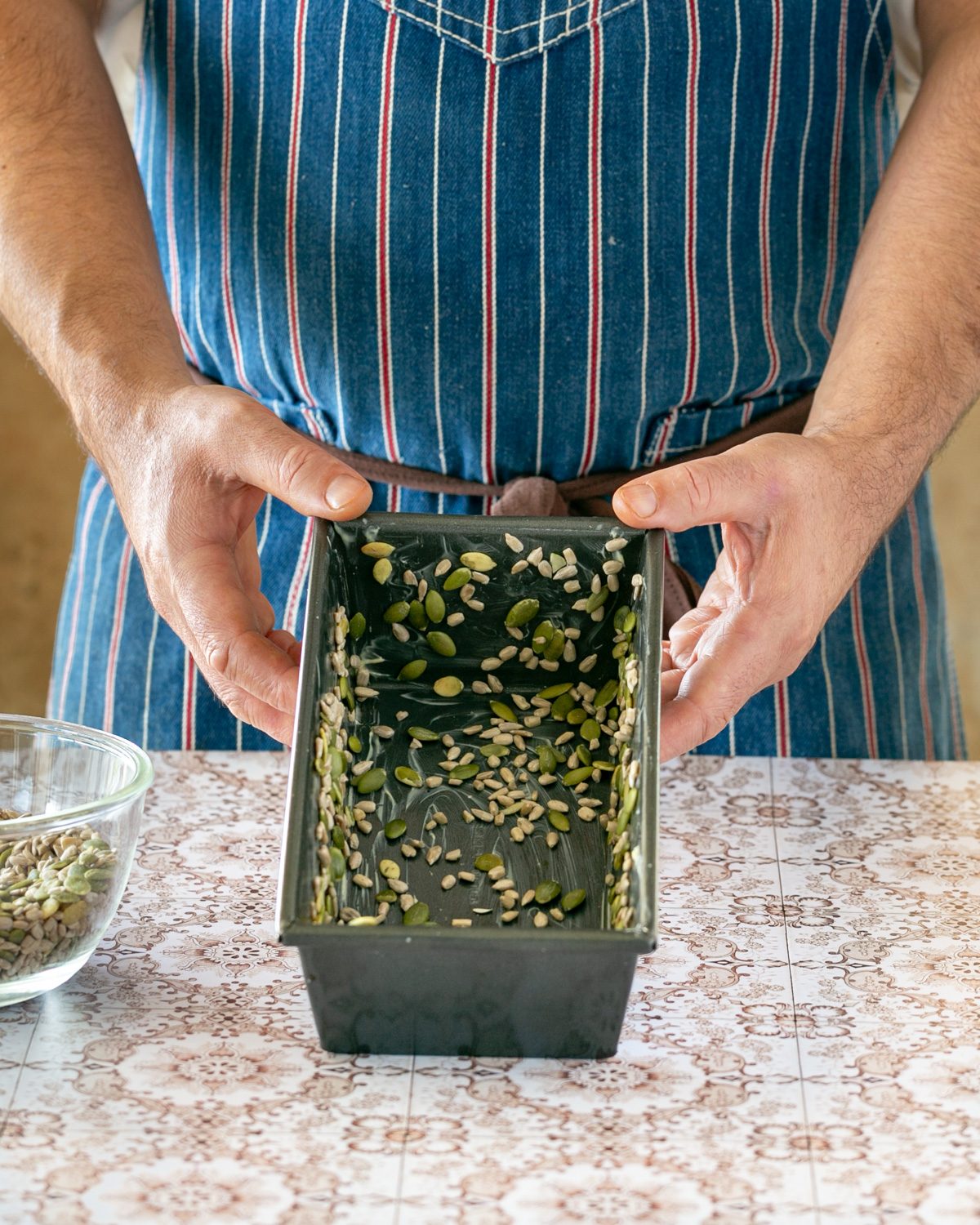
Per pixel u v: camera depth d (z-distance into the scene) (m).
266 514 1.11
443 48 0.98
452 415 1.04
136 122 1.11
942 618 1.20
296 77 1.01
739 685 0.86
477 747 0.84
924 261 0.97
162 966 0.82
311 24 1.00
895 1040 0.77
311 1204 0.68
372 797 0.82
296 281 1.03
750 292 1.04
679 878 0.90
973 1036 0.78
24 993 0.77
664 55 0.99
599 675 0.85
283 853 0.72
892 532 1.13
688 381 1.04
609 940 0.70
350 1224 0.67
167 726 1.12
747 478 0.82
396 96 0.99
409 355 1.03
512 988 0.73
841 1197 0.69
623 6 0.98
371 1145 0.71
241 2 1.02
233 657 0.85
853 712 1.12
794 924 0.86
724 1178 0.70
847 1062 0.76
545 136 0.99
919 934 0.85
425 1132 0.71
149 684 1.12
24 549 2.53
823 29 1.02
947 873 0.91
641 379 1.03
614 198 1.00
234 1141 0.71
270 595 1.10
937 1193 0.69
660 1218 0.68
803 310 1.06
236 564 0.88
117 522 1.15
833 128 1.04
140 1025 0.77
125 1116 0.72
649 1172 0.70
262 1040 0.77
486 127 0.99
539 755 0.83
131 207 0.99
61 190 0.97
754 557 0.86
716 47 0.99
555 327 1.02
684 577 1.05
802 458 0.86
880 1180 0.70
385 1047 0.75
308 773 0.73
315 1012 0.74
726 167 1.01
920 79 1.12
